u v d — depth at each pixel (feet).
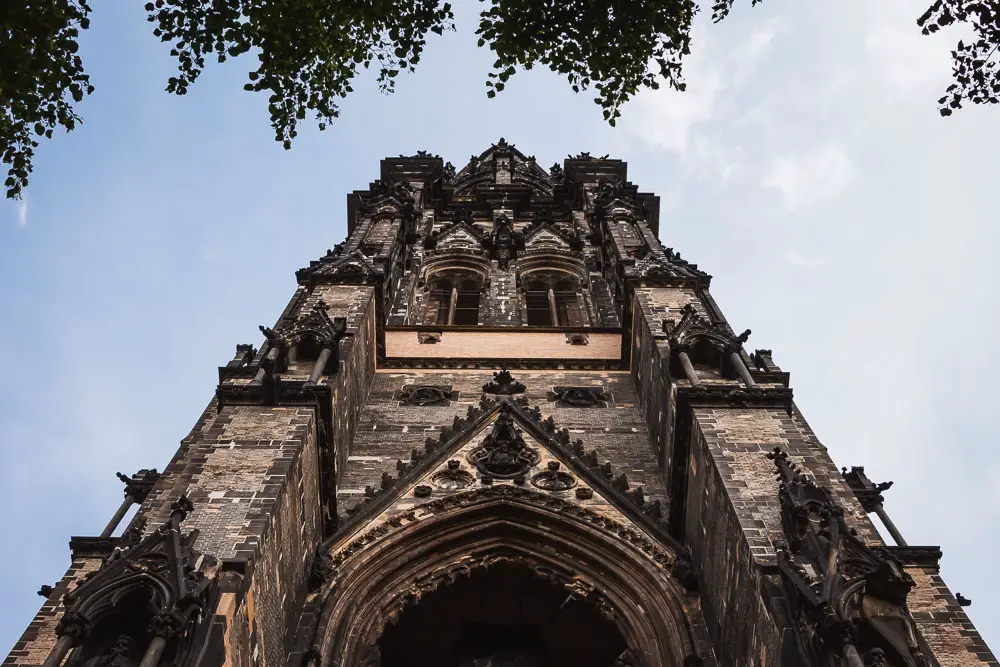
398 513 99.71
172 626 64.95
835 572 68.80
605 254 191.52
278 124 82.58
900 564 71.20
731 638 79.10
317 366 110.11
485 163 317.01
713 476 89.35
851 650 64.03
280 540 84.02
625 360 143.95
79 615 65.46
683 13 82.02
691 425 98.37
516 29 80.64
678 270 144.25
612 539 96.78
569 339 156.35
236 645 71.15
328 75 81.92
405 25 81.05
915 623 70.03
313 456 97.14
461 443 112.37
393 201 199.62
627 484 104.73
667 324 123.75
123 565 69.72
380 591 93.09
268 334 114.73
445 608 97.45
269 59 80.02
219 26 77.87
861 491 106.32
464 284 197.57
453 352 150.41
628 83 83.51
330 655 83.61
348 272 146.10
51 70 73.41
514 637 97.60
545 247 206.18
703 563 89.25
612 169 249.34
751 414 98.02
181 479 86.94
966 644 75.51
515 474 106.11
